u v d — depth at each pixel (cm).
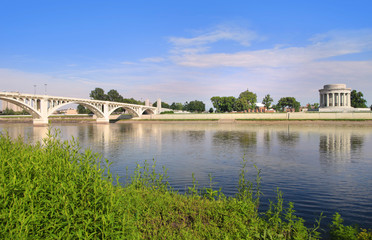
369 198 1326
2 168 688
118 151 3144
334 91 11512
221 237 742
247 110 14600
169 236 719
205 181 1683
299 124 8750
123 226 616
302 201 1275
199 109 17788
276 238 752
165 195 1046
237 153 2927
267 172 1953
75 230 579
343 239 800
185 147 3481
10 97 6356
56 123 11056
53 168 727
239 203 954
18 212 559
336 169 2052
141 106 12381
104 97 14812
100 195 655
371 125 7744
